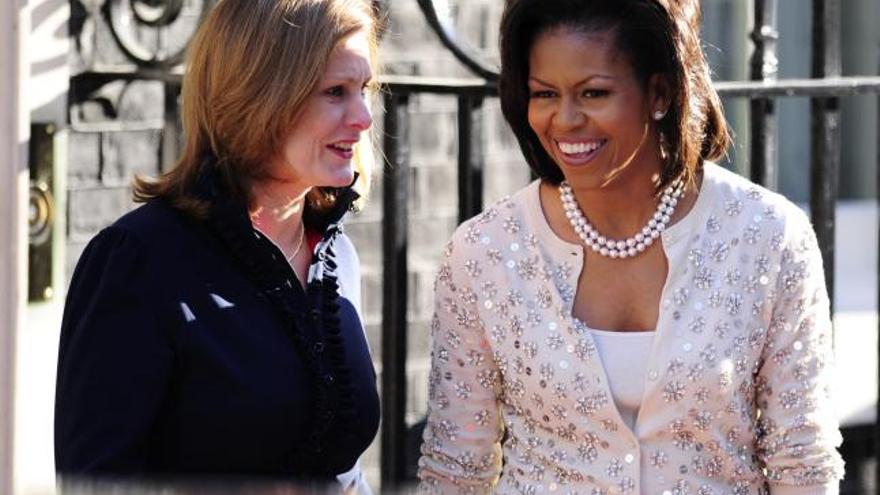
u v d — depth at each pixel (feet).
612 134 25.05
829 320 26.37
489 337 26.55
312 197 26.22
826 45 35.40
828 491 26.13
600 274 26.02
